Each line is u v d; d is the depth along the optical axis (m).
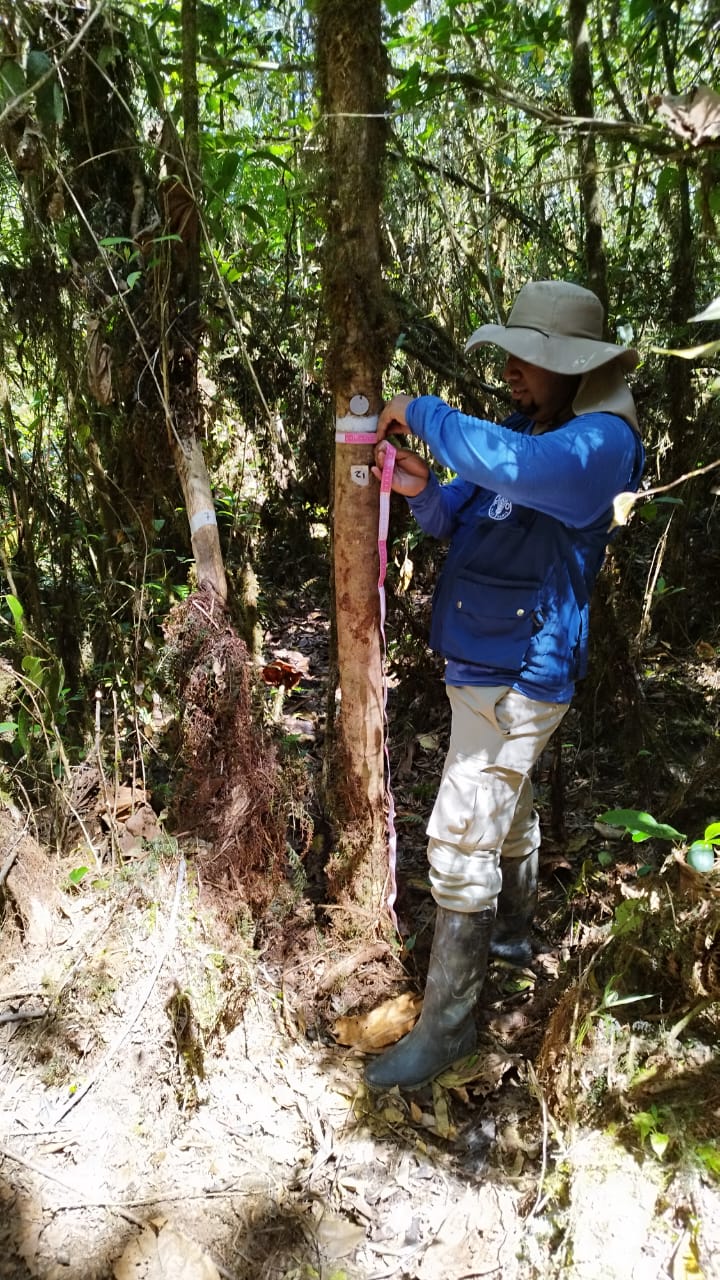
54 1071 1.88
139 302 2.18
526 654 1.73
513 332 1.70
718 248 3.33
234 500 3.70
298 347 3.62
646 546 3.62
